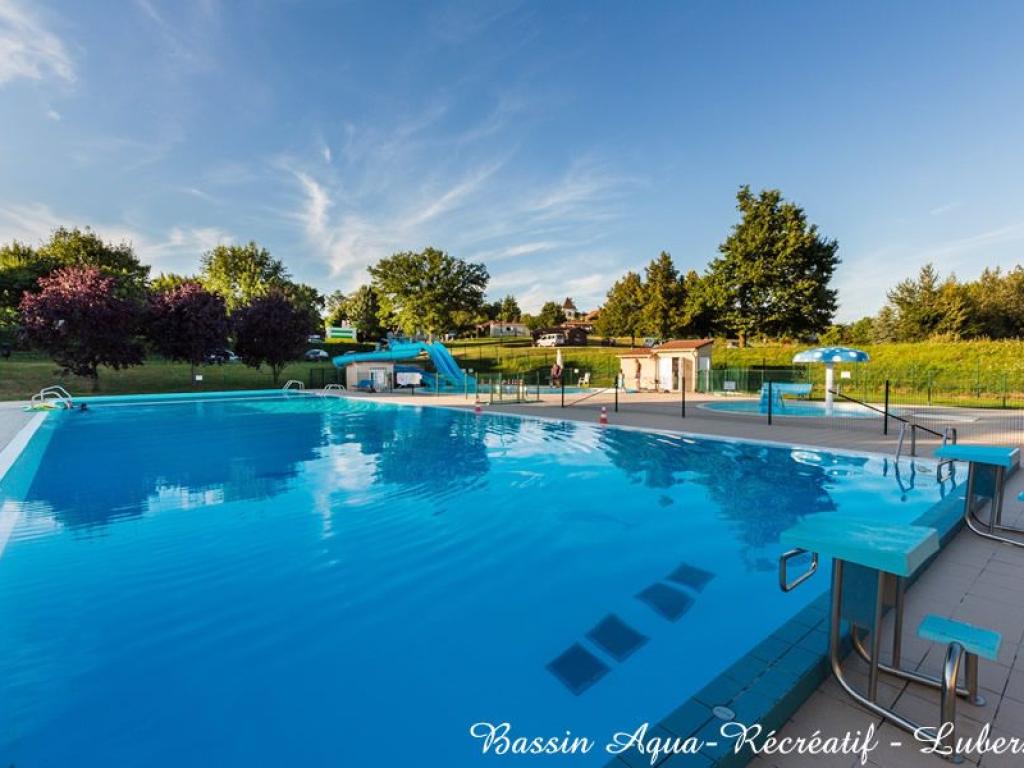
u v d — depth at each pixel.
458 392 25.62
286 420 15.58
